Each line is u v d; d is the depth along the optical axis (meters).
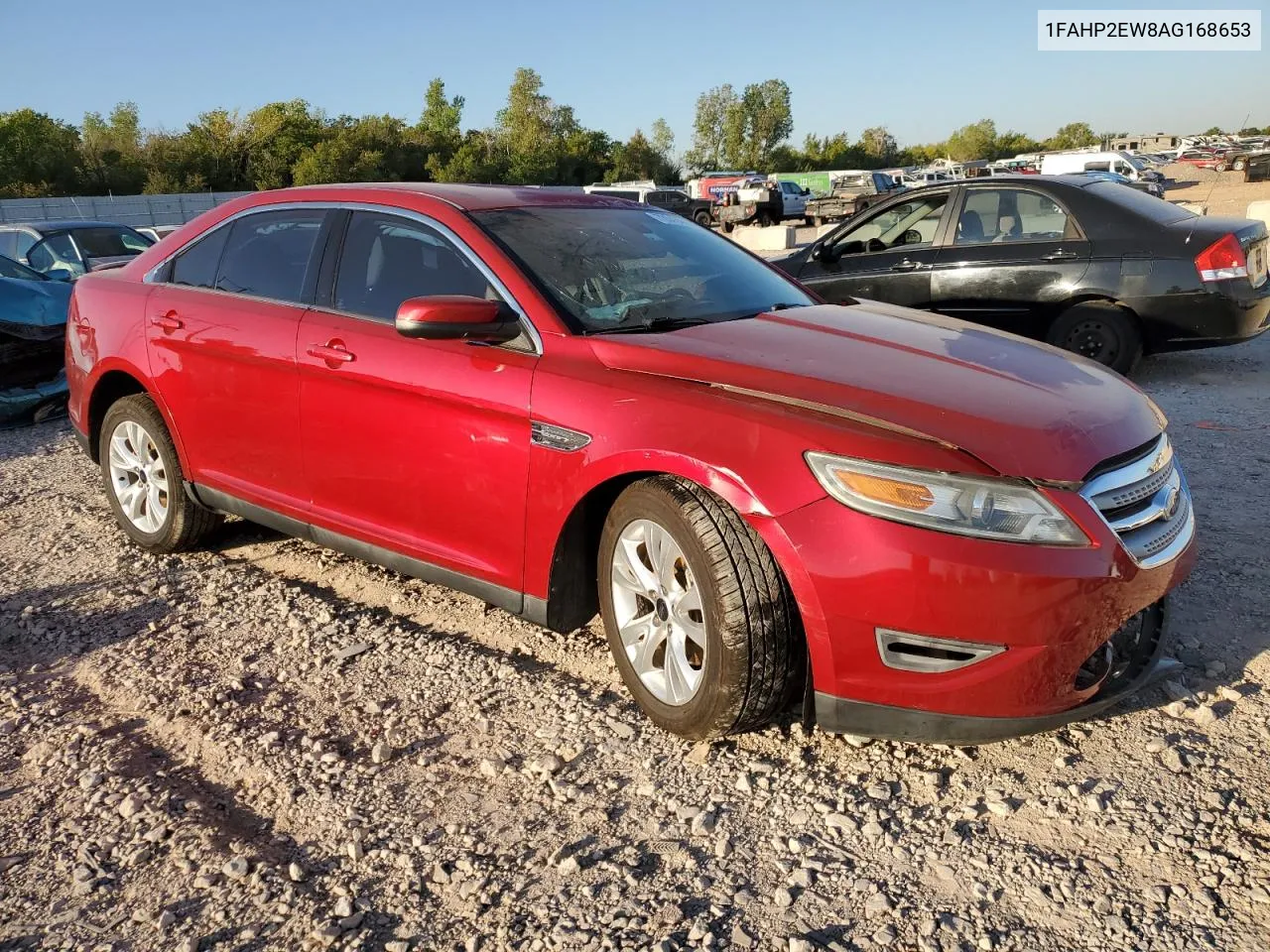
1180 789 2.61
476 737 3.02
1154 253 6.76
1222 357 8.32
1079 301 7.07
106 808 2.73
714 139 113.38
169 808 2.71
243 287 4.07
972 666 2.45
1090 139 128.38
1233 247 6.60
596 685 3.30
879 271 7.78
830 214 37.19
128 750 3.02
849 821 2.54
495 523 3.20
